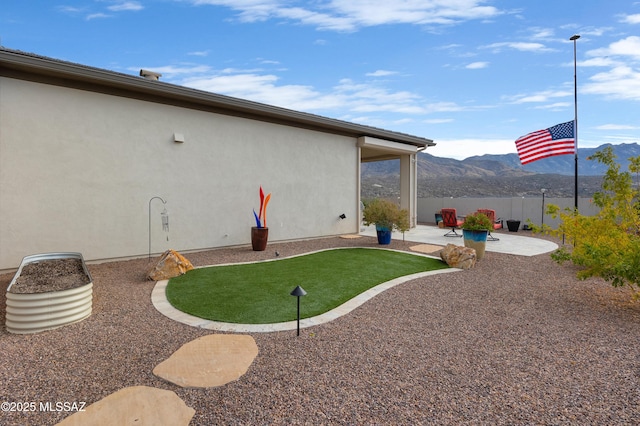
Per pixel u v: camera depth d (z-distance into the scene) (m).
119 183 7.91
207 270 7.00
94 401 2.63
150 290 5.62
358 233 13.24
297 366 3.18
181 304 4.92
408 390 2.78
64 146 7.22
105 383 2.88
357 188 13.13
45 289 4.23
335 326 4.20
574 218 6.89
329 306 4.92
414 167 15.82
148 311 4.64
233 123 9.72
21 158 6.79
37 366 3.15
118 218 7.92
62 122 7.18
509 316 4.57
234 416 2.44
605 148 6.87
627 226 5.98
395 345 3.66
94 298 5.19
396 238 12.47
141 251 8.27
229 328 4.09
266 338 3.82
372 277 6.57
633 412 2.48
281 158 10.80
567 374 3.04
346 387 2.82
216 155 9.41
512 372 3.08
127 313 4.57
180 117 8.76
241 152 9.89
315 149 11.70
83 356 3.36
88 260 7.58
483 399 2.66
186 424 2.36
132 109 8.03
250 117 10.05
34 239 6.96
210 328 4.09
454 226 13.30
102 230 7.73
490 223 8.70
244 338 3.79
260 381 2.91
